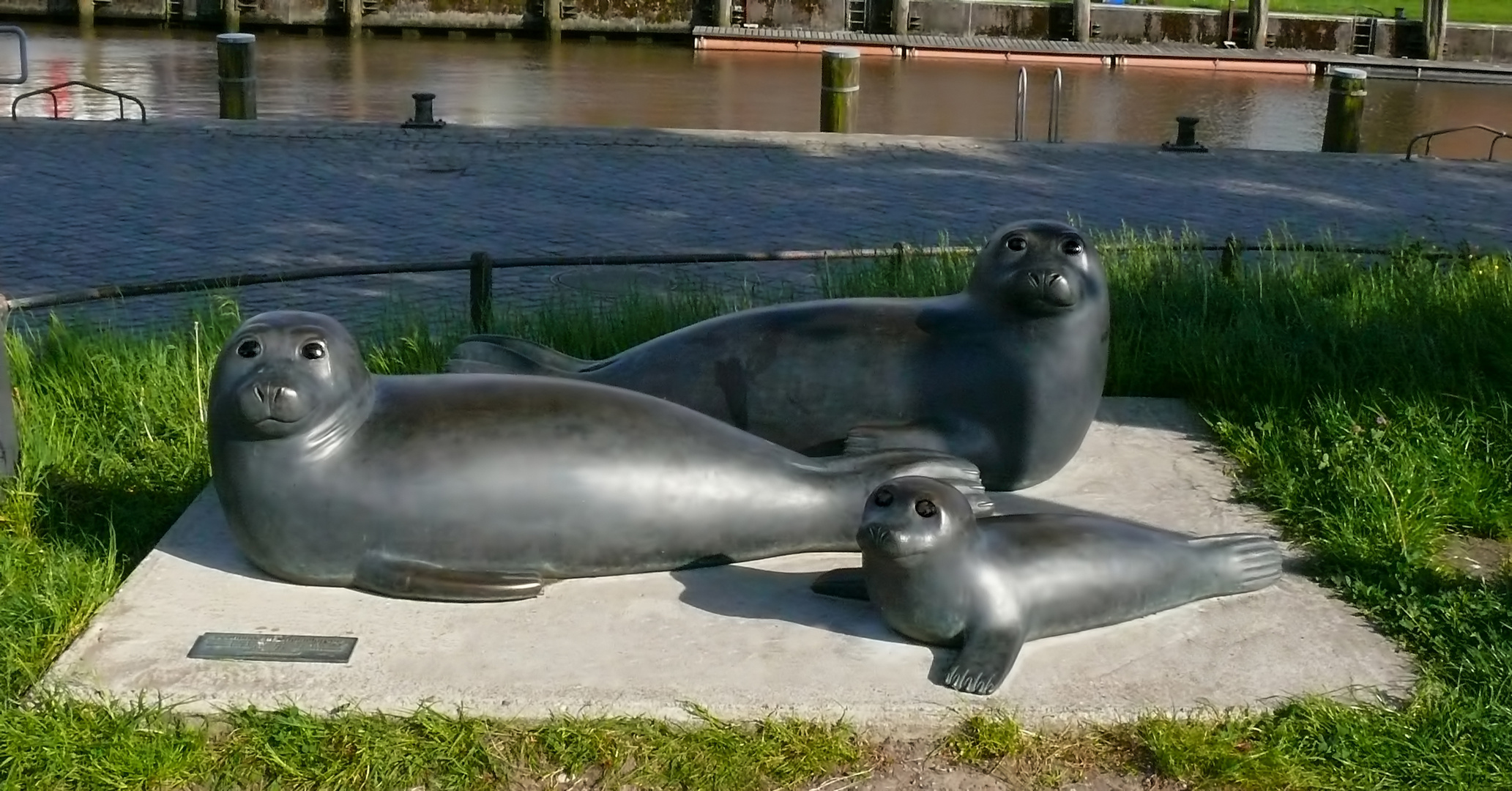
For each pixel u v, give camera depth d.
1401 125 26.33
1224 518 6.46
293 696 4.99
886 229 14.38
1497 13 39.09
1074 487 6.66
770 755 4.86
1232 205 16.06
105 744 4.82
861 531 5.14
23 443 6.90
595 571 5.71
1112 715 5.04
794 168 17.12
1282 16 33.91
